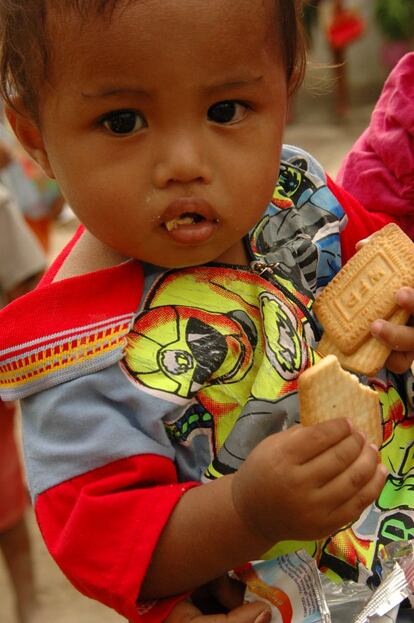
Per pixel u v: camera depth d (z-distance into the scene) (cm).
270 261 157
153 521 128
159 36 122
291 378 143
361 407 131
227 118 130
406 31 1406
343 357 148
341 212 170
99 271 143
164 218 130
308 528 122
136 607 133
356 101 1411
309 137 1242
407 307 145
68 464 134
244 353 144
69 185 133
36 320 139
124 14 121
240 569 144
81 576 131
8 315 139
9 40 135
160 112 126
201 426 142
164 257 135
